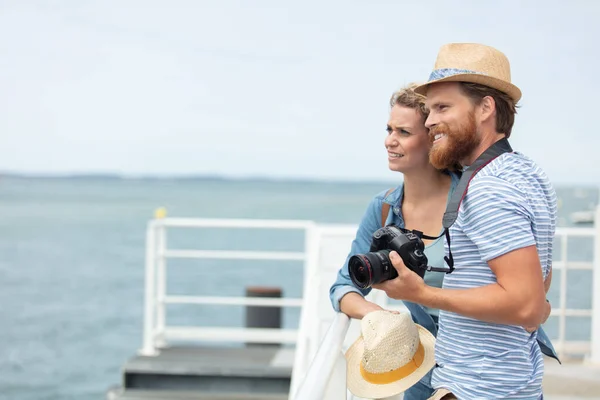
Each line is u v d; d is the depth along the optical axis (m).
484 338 2.21
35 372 18.20
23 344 21.39
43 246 51.44
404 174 2.82
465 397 2.20
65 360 19.47
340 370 2.15
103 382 17.45
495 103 2.29
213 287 33.78
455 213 2.19
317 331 4.56
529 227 2.12
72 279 35.41
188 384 6.04
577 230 5.55
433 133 2.36
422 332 2.66
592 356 5.36
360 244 2.95
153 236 6.52
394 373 2.47
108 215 91.62
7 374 17.97
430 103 2.37
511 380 2.19
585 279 15.30
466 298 2.12
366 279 2.18
